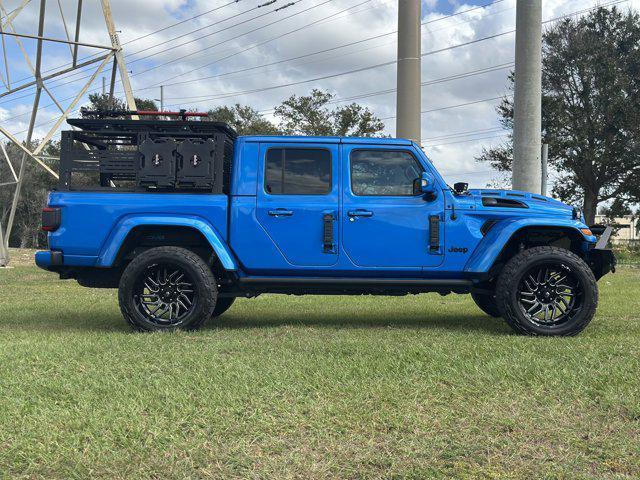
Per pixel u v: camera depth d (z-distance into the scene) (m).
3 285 11.06
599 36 37.03
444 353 4.41
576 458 2.62
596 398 3.37
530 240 6.05
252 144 5.88
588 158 35.53
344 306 7.87
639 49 35.66
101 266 5.75
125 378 3.78
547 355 4.39
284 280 5.81
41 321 6.64
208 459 2.62
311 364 4.09
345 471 2.51
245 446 2.75
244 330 5.74
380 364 4.08
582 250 5.99
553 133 36.59
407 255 5.75
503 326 6.18
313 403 3.29
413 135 11.30
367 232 5.75
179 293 5.74
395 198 5.79
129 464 2.57
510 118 38.94
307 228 5.76
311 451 2.70
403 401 3.32
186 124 5.82
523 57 9.70
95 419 3.04
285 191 5.82
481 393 3.47
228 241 5.80
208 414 3.12
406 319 6.75
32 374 3.89
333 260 5.76
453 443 2.77
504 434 2.89
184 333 5.46
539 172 9.76
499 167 40.03
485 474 2.48
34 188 52.88
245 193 5.80
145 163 5.82
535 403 3.30
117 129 5.90
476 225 5.77
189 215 5.80
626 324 6.12
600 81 35.34
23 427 2.96
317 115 44.19
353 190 5.82
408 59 11.23
